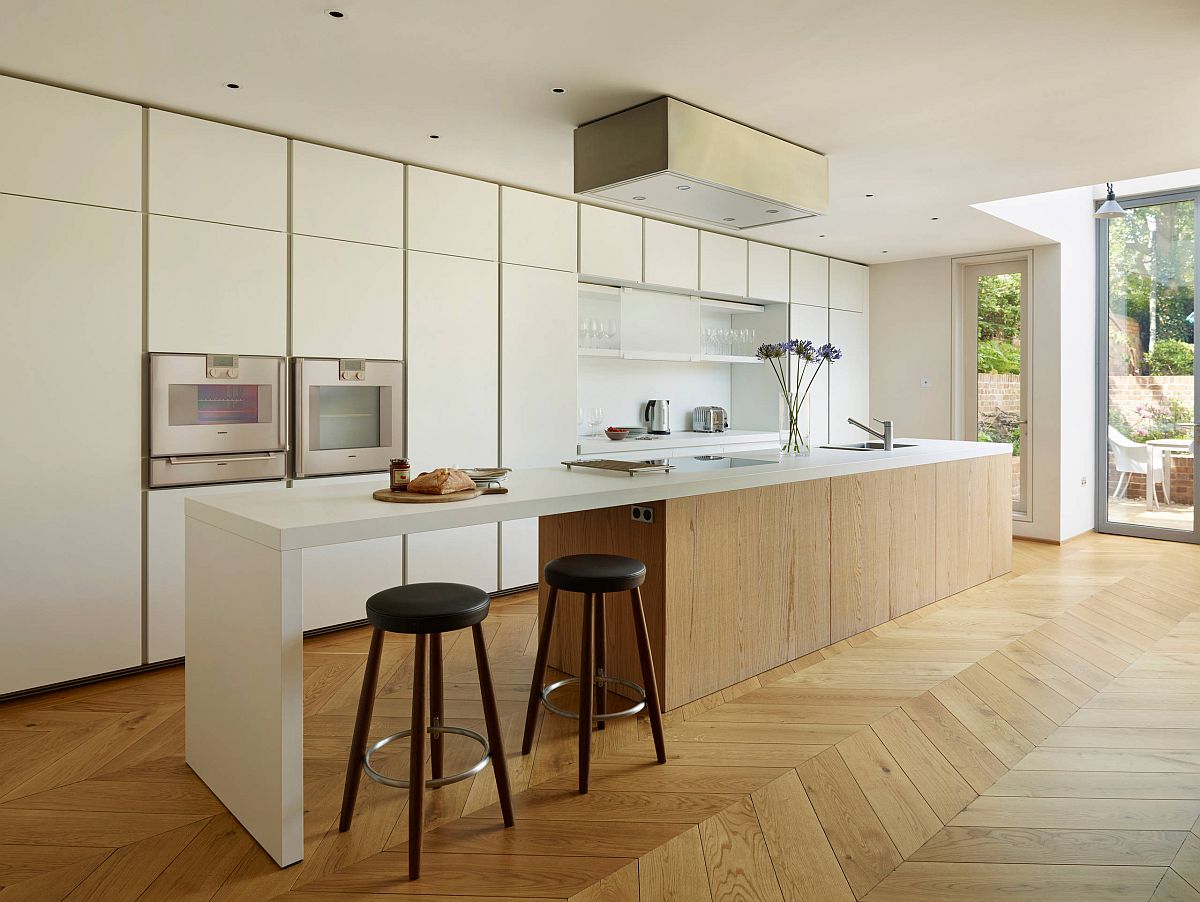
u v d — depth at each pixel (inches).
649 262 222.8
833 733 117.3
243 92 134.6
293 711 82.7
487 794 98.5
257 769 86.9
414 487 103.0
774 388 273.9
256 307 150.9
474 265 183.3
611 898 78.1
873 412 309.3
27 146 126.3
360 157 164.6
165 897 78.2
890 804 96.7
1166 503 271.0
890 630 169.6
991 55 123.0
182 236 142.1
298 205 156.2
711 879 81.3
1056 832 90.4
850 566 163.9
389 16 109.3
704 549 130.8
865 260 296.7
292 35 114.8
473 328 183.5
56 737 115.4
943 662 149.2
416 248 173.3
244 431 149.3
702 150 143.3
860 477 166.1
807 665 147.5
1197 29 114.7
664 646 124.6
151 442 138.9
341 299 162.2
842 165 179.3
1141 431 276.2
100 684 136.6
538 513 102.0
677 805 96.1
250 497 104.7
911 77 131.0
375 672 89.0
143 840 88.2
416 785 81.3
